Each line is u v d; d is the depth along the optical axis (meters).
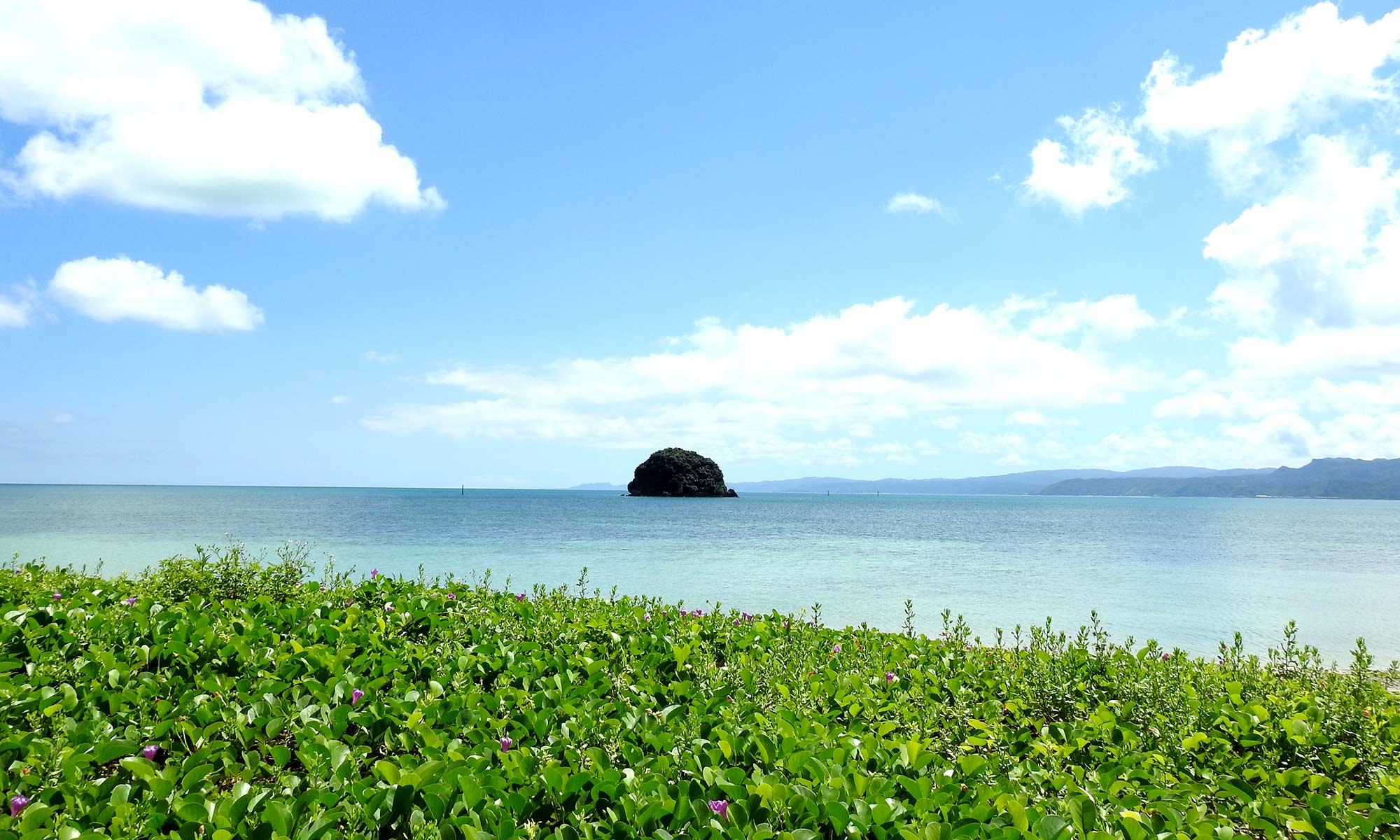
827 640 9.62
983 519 87.25
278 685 6.05
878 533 55.91
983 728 5.84
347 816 3.96
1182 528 69.12
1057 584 24.30
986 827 3.93
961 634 10.30
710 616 10.19
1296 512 140.50
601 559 31.25
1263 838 4.68
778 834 3.79
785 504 154.00
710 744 5.05
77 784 4.16
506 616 9.50
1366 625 17.38
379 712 5.57
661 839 3.86
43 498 116.31
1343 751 5.90
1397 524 84.62
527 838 3.82
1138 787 4.98
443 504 108.00
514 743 5.27
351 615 8.80
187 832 3.71
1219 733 6.07
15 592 9.17
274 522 53.31
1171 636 16.12
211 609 8.87
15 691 5.39
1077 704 6.85
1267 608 19.61
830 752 4.94
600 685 6.70
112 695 5.51
